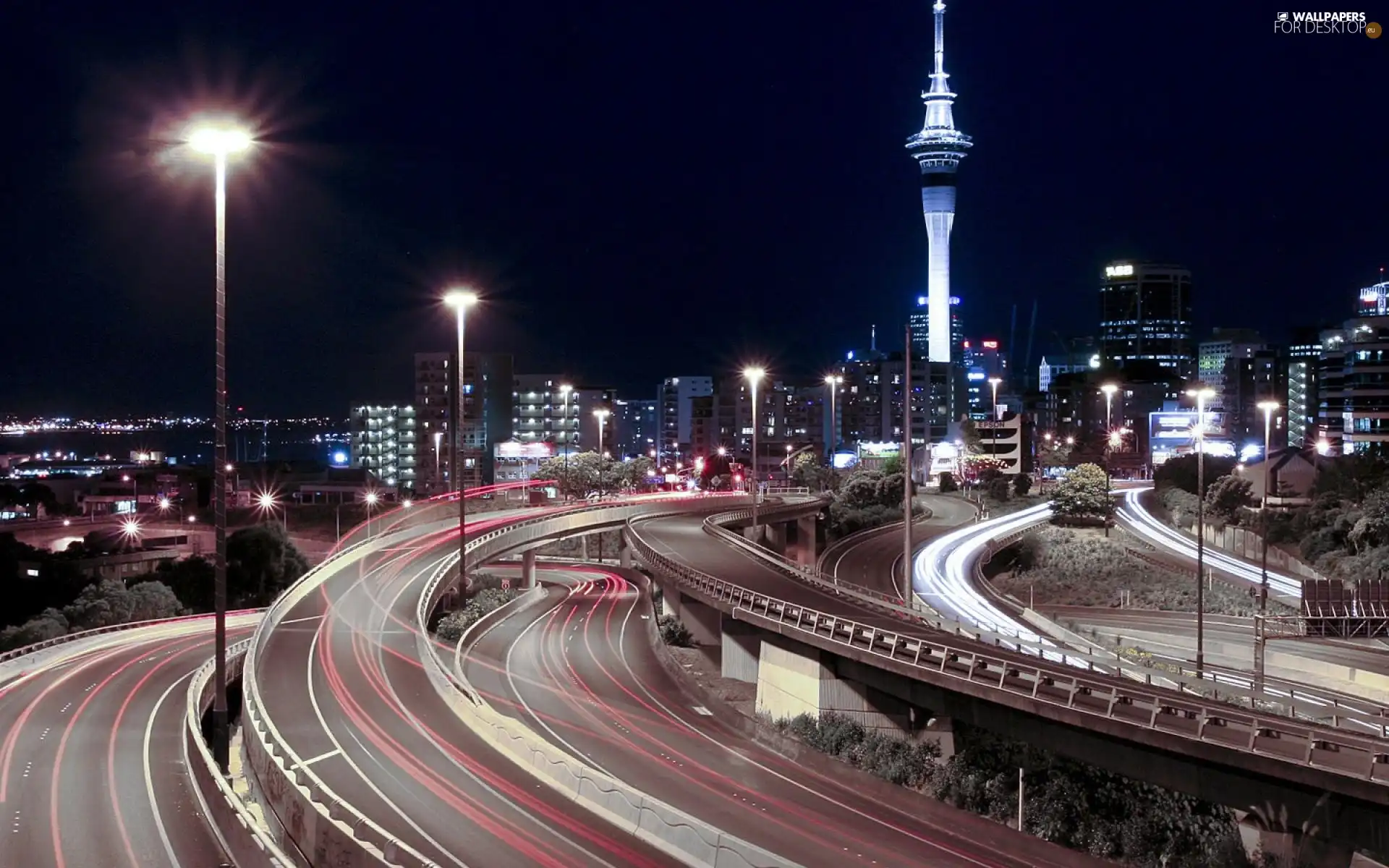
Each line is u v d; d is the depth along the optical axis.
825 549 123.44
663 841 31.48
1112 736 35.22
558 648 71.06
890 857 33.06
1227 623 85.44
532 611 88.31
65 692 55.00
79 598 89.19
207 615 93.44
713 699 54.56
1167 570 107.75
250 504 195.25
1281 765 30.61
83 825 32.44
